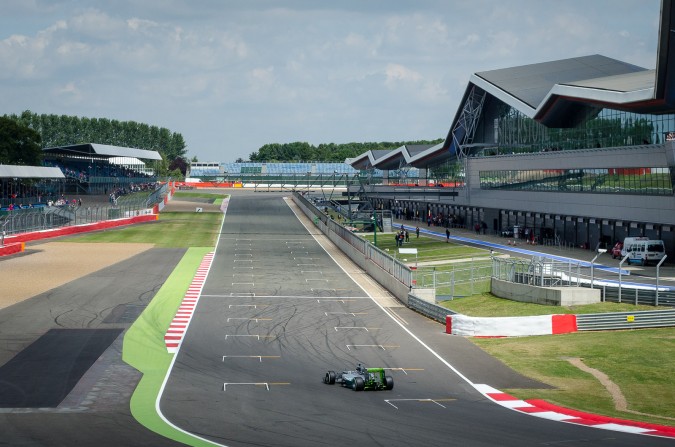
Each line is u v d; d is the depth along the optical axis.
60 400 31.56
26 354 40.16
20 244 84.88
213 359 39.97
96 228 112.12
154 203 146.88
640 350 41.88
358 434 26.23
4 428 26.97
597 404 32.59
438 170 150.62
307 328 48.62
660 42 65.81
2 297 56.72
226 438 25.64
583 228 88.62
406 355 41.62
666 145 68.88
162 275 70.25
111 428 27.00
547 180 94.50
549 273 58.41
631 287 53.62
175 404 30.88
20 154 150.38
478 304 57.97
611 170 80.62
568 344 43.78
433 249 92.00
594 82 90.81
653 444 25.66
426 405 31.28
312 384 34.91
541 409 31.25
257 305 56.47
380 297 61.59
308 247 97.06
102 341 43.56
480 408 31.05
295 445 24.77
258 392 33.16
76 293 59.12
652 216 74.38
